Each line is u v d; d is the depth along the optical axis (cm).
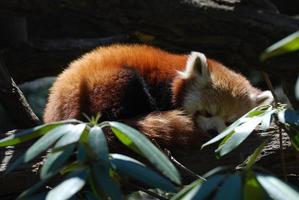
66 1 954
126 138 402
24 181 629
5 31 1107
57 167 371
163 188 393
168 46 1044
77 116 822
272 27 987
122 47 988
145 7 971
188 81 985
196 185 373
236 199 350
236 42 999
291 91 995
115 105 842
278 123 482
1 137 695
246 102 998
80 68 891
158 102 966
